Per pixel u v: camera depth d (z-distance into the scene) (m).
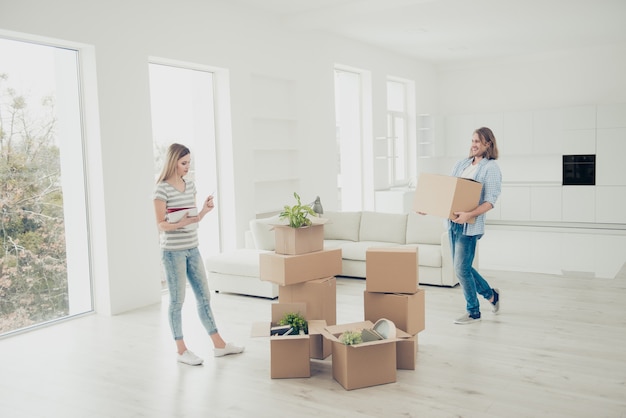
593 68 10.30
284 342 3.53
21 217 4.74
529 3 6.90
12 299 4.69
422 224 6.47
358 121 9.36
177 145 3.75
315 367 3.73
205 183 6.78
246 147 6.80
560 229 10.22
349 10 6.70
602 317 4.75
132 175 5.39
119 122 5.25
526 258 7.61
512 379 3.46
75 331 4.69
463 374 3.55
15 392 3.44
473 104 11.55
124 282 5.32
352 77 9.36
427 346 4.09
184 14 5.90
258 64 6.93
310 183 7.92
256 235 6.32
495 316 4.83
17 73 4.68
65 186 5.07
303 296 3.93
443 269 5.95
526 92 10.98
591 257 7.55
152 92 6.07
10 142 4.64
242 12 6.66
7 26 4.32
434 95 11.69
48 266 4.95
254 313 5.13
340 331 3.58
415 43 9.23
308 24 7.08
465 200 4.32
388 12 7.18
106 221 5.14
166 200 3.72
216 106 6.63
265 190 7.37
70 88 5.07
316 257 3.96
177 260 3.78
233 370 3.72
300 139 7.71
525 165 11.16
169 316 3.86
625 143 9.70
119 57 5.23
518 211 10.77
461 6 6.95
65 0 4.73
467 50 10.05
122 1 5.25
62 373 3.74
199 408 3.15
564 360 3.76
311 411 3.07
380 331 3.56
